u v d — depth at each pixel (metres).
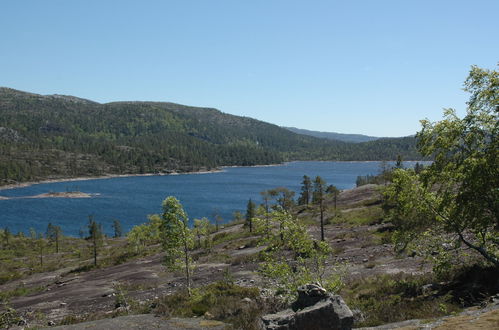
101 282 42.34
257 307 17.97
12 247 94.25
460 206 16.52
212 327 16.22
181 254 27.72
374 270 27.69
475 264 19.12
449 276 19.36
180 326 16.53
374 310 16.38
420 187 19.03
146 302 26.52
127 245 85.06
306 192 92.88
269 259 18.61
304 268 17.83
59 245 98.81
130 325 16.88
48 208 168.00
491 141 15.78
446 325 10.79
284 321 11.52
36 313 28.42
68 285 44.78
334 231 57.53
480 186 15.45
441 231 19.53
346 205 83.19
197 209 156.00
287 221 18.09
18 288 47.69
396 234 20.06
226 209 156.12
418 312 14.72
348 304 18.23
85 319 22.25
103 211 159.75
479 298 14.76
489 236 17.44
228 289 23.69
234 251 53.62
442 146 16.66
